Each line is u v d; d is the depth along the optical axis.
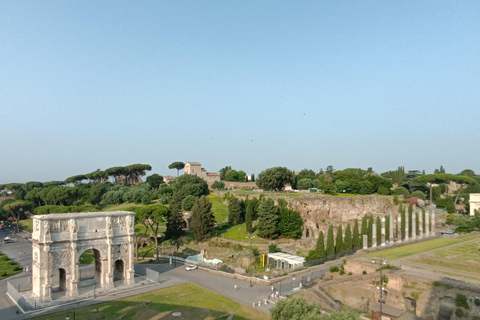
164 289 82.75
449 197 177.00
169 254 121.56
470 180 187.50
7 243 152.38
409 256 92.75
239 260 101.75
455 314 64.56
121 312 67.62
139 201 192.50
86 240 78.00
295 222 123.81
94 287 80.44
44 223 71.81
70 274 75.12
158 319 64.31
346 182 181.00
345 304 76.44
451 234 126.62
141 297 76.81
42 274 71.75
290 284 84.31
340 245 105.94
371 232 117.81
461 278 70.88
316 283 83.19
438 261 83.88
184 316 65.81
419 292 70.25
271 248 110.81
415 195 188.38
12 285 82.38
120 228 83.69
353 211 156.88
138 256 118.38
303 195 151.25
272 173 176.25
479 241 111.38
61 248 74.19
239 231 130.75
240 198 163.25
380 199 170.38
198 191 175.00
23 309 67.94
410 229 135.12
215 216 147.38
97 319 64.00
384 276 75.06
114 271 88.56
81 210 139.50
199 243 124.31
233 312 67.88
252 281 88.25
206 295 78.12
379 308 70.56
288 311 50.38
